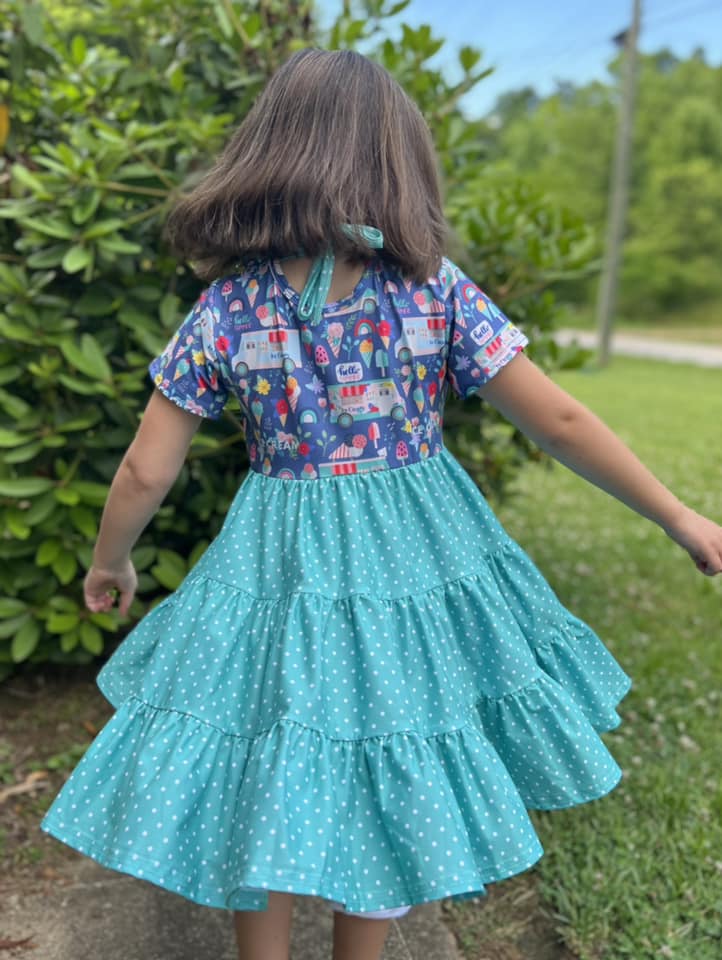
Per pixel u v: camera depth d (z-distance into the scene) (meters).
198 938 1.75
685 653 2.88
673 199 25.91
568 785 1.36
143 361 2.37
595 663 1.51
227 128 2.50
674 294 26.52
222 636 1.32
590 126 26.56
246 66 2.52
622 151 14.53
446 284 1.36
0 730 2.43
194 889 1.22
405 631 1.32
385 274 1.34
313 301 1.32
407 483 1.38
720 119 25.64
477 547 1.43
